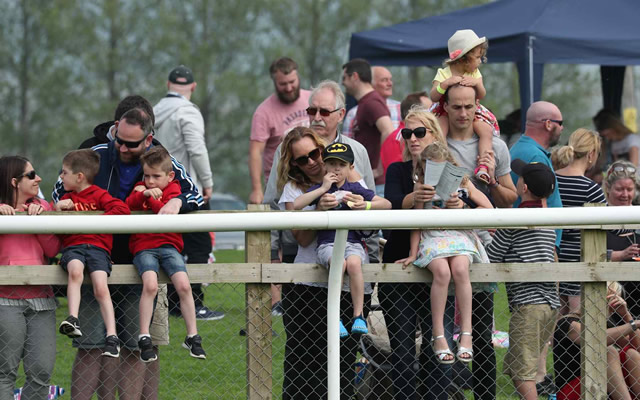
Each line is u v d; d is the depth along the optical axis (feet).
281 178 53.98
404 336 49.98
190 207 48.78
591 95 331.98
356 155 58.49
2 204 47.24
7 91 350.84
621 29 100.68
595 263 47.47
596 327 47.78
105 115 337.72
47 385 48.42
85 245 47.01
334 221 40.78
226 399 58.18
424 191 48.42
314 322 50.93
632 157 121.19
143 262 47.14
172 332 66.33
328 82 60.03
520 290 51.70
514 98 339.36
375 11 365.61
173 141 86.89
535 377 51.44
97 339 49.37
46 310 47.73
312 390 50.88
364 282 49.75
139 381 50.39
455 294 48.14
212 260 98.07
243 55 362.33
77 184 49.37
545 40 98.63
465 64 58.23
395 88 354.95
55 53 347.15
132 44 351.46
